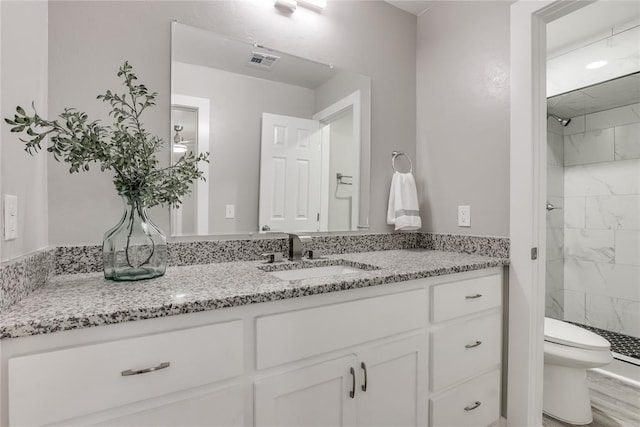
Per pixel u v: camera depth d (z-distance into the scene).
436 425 1.28
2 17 0.76
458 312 1.34
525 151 1.46
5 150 0.77
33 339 0.64
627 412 1.69
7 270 0.71
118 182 0.99
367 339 1.09
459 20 1.79
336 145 1.74
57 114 1.11
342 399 1.03
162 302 0.77
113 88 1.20
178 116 1.33
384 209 1.92
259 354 0.88
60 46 1.12
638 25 2.08
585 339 1.64
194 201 1.36
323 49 1.70
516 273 1.49
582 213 2.91
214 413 0.82
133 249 1.01
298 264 1.42
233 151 1.45
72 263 1.12
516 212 1.49
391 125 1.95
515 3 1.50
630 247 2.62
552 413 1.66
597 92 2.42
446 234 1.84
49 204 1.09
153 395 0.74
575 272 2.95
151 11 1.28
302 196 1.63
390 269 1.24
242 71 1.47
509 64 1.55
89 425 0.68
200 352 0.80
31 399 0.63
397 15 1.98
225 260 1.41
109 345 0.70
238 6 1.47
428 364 1.26
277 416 0.91
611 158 2.74
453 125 1.82
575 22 2.11
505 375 1.54
